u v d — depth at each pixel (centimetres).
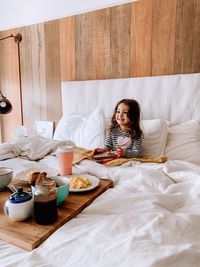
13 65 264
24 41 251
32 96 259
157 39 185
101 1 201
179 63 180
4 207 76
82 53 220
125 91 198
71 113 221
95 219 75
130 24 193
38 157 146
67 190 84
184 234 67
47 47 238
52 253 61
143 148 168
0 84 278
